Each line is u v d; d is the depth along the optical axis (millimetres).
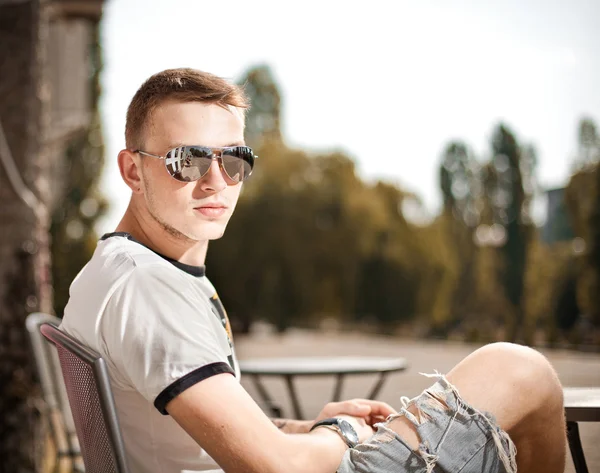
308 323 40719
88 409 1362
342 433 1446
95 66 13023
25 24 4527
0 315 4207
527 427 1414
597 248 15305
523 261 31750
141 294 1323
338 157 37312
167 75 1536
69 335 1381
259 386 2912
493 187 32969
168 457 1379
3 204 4348
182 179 1489
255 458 1259
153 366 1273
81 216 19438
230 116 1546
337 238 35938
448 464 1340
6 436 3990
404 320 37531
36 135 4484
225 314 1574
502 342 1455
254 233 35188
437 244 38844
